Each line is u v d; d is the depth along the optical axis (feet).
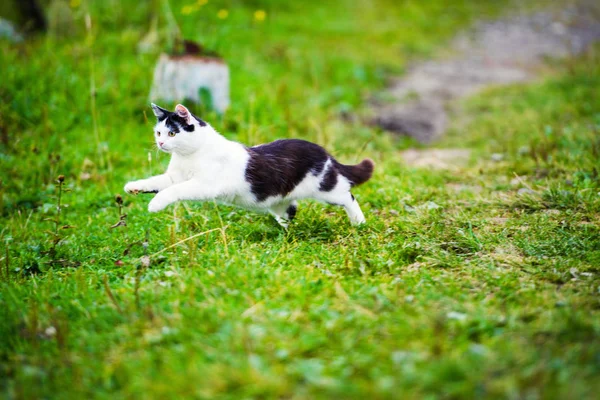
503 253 14.48
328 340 10.33
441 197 18.67
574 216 16.39
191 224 16.58
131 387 9.53
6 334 11.53
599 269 13.24
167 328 10.94
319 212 16.72
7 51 28.17
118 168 21.52
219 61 24.61
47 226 17.62
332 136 24.75
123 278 13.91
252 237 15.51
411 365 9.41
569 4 62.64
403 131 28.58
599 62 38.52
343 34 44.52
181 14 35.53
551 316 10.97
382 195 18.60
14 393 9.61
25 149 22.08
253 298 11.96
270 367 9.66
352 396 8.90
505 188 19.43
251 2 45.83
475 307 11.49
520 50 47.11
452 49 46.65
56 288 13.32
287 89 29.86
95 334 11.08
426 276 13.06
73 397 9.52
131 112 25.00
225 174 14.69
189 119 14.44
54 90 25.41
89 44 26.61
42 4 36.96
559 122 27.09
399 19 51.72
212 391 9.21
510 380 8.93
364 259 13.85
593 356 9.55
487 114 30.76
